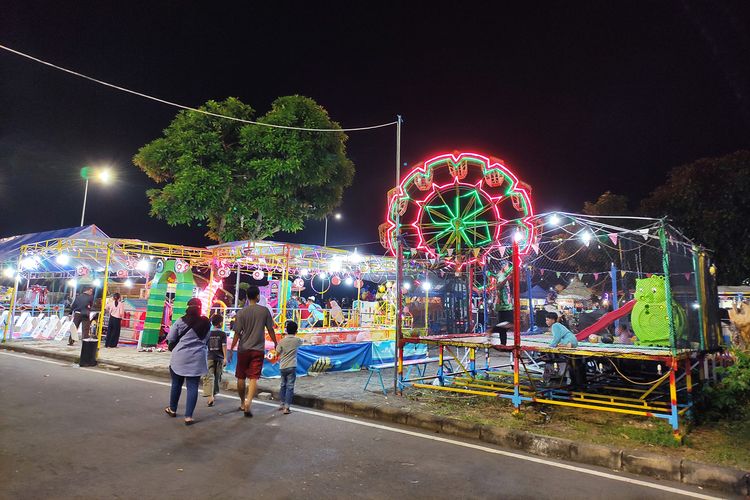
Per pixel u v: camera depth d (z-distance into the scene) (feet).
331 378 37.88
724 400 25.82
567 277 56.24
